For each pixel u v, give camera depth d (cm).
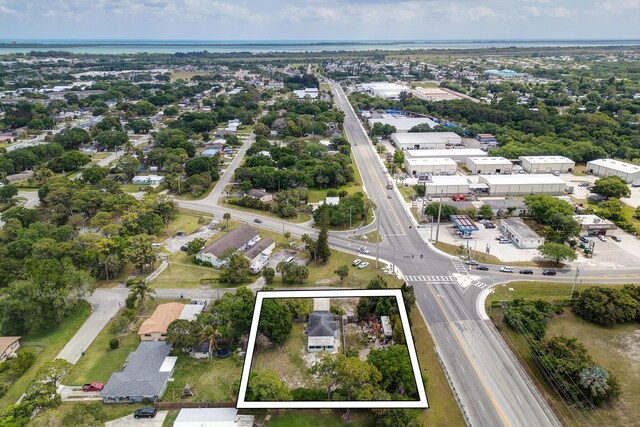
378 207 13750
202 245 10850
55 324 8100
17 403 6319
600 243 11331
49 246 9588
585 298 8219
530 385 6638
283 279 9500
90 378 6862
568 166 16838
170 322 7806
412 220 12812
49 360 7281
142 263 9862
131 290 8438
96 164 18062
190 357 7288
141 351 7219
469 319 8212
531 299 8825
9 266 9225
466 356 7244
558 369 6588
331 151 19612
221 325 7381
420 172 16750
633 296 8344
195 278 9788
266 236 11856
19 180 16100
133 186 15875
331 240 11631
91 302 8931
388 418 5591
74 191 13388
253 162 16700
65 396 6512
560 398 6384
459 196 14188
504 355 7269
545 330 7869
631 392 6488
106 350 7538
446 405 6250
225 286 9444
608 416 6081
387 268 10106
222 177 16788
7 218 11588
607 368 6981
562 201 12544
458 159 18188
